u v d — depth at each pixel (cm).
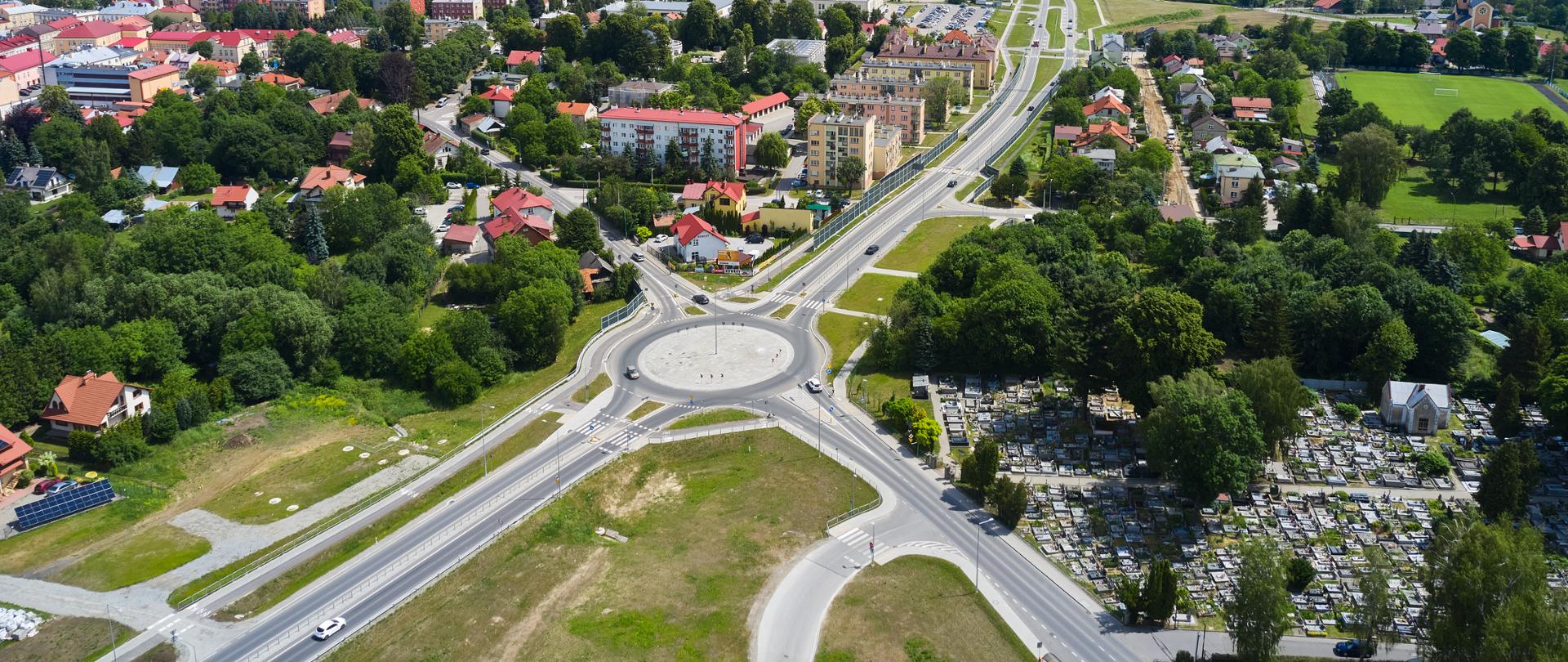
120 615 19762
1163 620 19662
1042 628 19688
